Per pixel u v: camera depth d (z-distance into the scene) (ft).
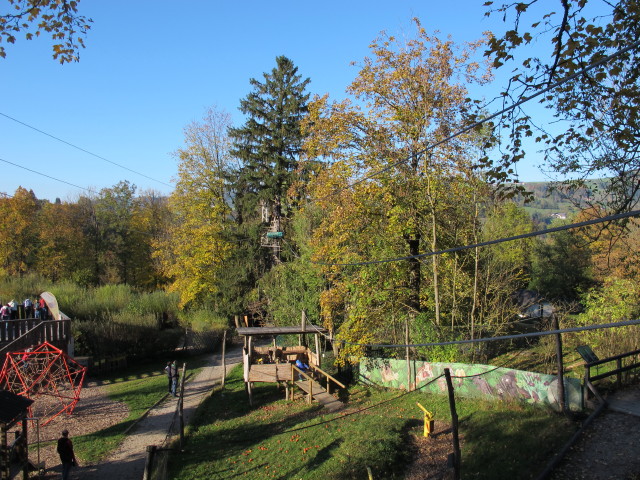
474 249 77.61
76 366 97.50
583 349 51.34
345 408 68.49
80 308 123.85
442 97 70.54
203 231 144.05
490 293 82.94
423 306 83.30
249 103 156.25
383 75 73.10
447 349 71.92
